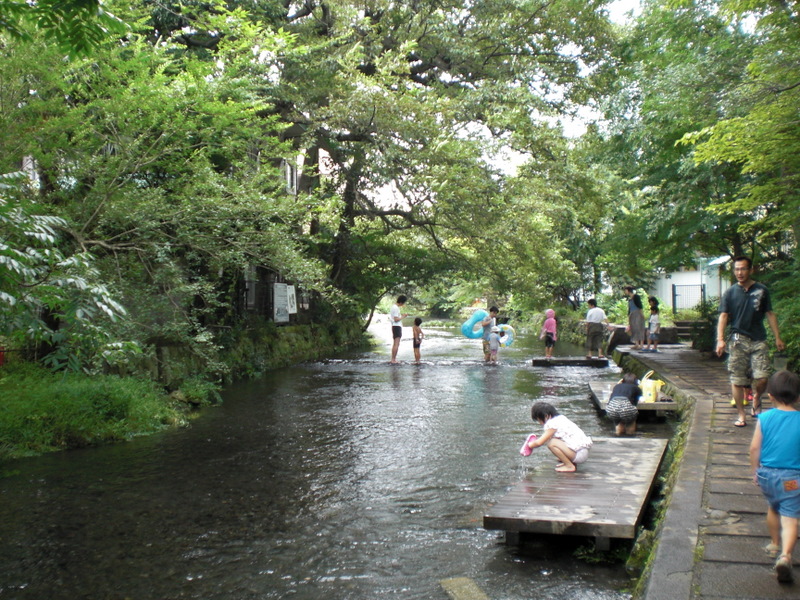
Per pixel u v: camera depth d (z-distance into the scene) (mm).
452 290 44969
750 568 3836
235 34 11938
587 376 16031
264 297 19875
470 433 9430
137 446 8789
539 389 13805
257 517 6031
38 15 5090
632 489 5859
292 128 17703
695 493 5203
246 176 11922
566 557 5055
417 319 19141
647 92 11375
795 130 7703
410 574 4793
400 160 16312
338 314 25594
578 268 29391
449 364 18703
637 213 16969
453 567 4891
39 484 7059
